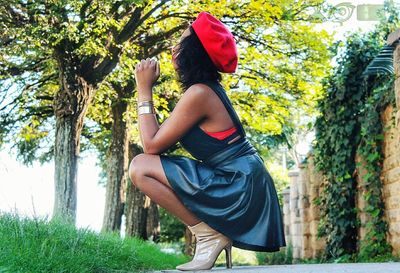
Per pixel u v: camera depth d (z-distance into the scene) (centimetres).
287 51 1581
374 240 1008
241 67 1664
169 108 1741
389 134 961
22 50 1267
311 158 1490
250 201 395
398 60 811
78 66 1356
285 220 2431
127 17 1462
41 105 1836
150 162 402
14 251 384
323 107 1184
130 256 605
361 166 1091
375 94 1022
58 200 1370
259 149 2406
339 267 422
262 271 378
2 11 1267
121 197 1741
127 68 1418
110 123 2064
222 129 402
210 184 394
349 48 1118
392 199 956
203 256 400
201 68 403
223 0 1388
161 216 3039
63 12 1193
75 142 1395
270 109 1791
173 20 1605
